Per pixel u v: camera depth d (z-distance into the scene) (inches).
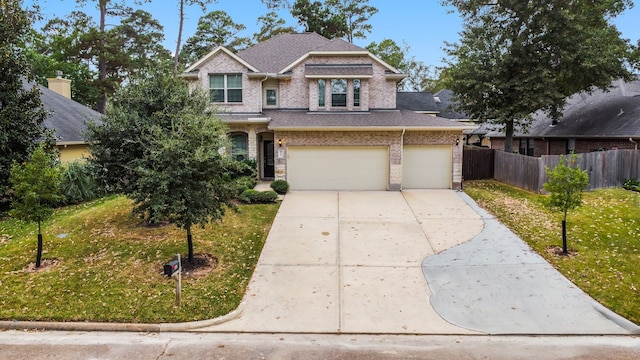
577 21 816.9
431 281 390.3
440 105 1375.5
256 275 403.2
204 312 331.3
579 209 594.9
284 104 856.9
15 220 558.9
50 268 401.4
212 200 403.9
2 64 585.0
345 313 335.6
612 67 847.1
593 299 350.9
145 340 296.2
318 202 665.0
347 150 754.8
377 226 545.6
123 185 466.3
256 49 986.1
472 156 888.3
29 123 615.5
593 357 273.0
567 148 1003.9
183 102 471.8
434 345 290.0
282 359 271.6
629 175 752.3
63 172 629.9
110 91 1465.3
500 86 832.9
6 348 282.7
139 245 458.3
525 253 448.1
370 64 842.2
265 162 866.8
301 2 1593.3
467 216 586.9
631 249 447.2
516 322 320.2
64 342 291.7
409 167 774.5
